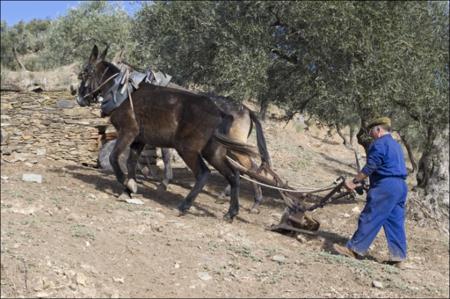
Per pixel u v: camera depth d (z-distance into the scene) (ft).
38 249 20.72
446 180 37.50
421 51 34.65
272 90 40.42
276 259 23.86
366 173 25.31
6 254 20.01
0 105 37.09
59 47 88.63
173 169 47.01
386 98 34.78
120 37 81.46
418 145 64.39
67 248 21.38
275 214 32.63
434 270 27.55
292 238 28.14
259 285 21.29
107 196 29.37
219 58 36.70
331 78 35.42
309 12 33.86
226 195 34.22
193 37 39.68
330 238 29.81
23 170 32.89
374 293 21.81
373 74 33.55
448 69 38.58
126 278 20.33
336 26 32.83
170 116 27.27
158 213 27.32
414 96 34.81
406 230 35.40
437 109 37.35
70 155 37.99
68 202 27.04
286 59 38.37
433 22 38.42
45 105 38.01
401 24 34.50
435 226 36.63
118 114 28.43
